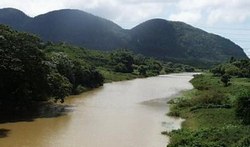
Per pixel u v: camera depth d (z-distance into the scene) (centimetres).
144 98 7625
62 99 6078
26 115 5416
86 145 3919
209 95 6297
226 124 4416
